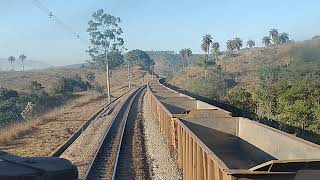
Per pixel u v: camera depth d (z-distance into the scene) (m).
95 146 22.55
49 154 20.52
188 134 11.86
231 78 58.25
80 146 23.16
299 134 17.80
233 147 16.33
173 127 16.36
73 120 36.47
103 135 26.38
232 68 75.81
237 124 16.50
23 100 51.59
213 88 48.38
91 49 97.06
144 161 18.53
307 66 25.44
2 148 22.77
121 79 151.88
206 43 104.25
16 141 25.25
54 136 27.17
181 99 29.91
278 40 114.69
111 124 31.23
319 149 9.16
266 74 36.62
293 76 25.78
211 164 8.70
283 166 7.34
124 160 18.75
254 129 14.55
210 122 16.38
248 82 48.44
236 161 14.59
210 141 16.27
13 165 8.56
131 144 22.92
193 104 27.47
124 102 54.81
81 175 16.03
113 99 65.50
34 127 31.70
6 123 36.34
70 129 30.64
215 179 8.29
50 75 137.38
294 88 21.42
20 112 44.19
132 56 181.12
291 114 19.80
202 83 51.84
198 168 10.07
